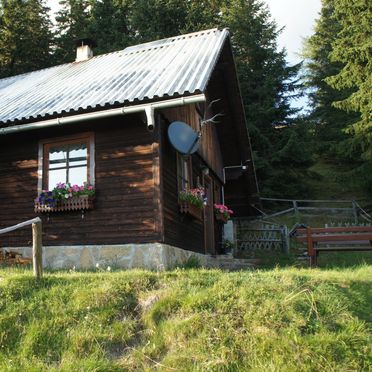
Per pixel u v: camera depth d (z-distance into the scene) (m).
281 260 13.41
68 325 4.96
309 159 22.50
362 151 18.50
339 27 31.14
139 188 9.08
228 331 4.58
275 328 4.56
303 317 4.74
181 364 4.28
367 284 5.89
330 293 5.27
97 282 5.77
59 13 27.86
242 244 16.67
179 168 10.42
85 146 9.73
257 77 24.31
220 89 13.28
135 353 4.53
